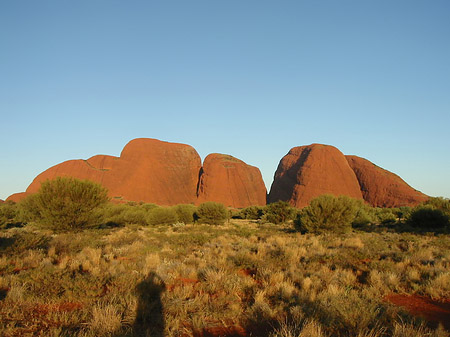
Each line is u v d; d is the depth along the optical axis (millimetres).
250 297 7152
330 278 8180
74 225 19844
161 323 5348
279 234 21188
